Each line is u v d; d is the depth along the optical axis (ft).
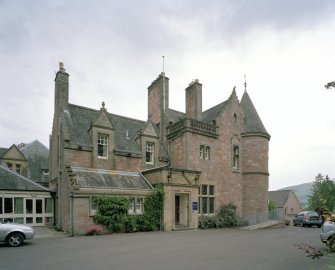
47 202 74.38
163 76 92.27
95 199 58.70
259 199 90.17
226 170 88.28
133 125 88.28
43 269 27.27
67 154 66.03
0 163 102.17
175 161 82.74
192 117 89.97
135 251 36.73
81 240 47.73
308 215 91.35
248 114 97.91
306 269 27.58
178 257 32.91
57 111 75.15
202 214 79.87
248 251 37.52
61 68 75.77
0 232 40.52
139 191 65.62
